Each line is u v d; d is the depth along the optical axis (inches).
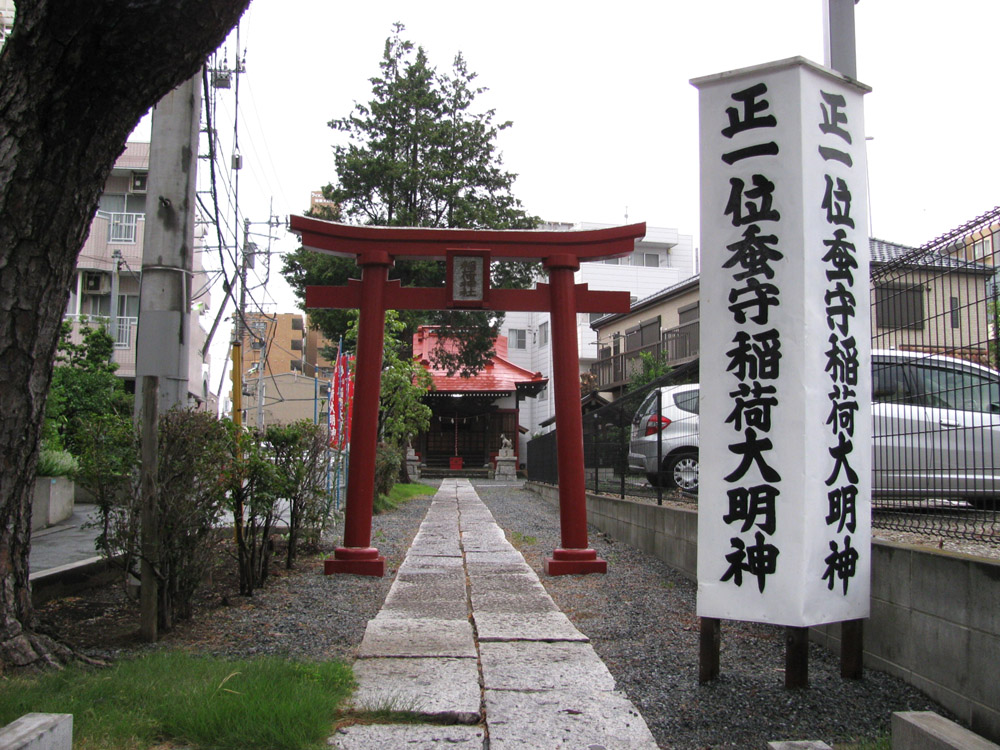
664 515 311.0
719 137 161.9
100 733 118.9
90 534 358.6
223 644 183.8
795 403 151.1
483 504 640.4
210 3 140.9
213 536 207.2
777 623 148.8
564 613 224.8
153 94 149.3
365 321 310.8
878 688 153.2
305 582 270.5
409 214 922.1
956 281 184.9
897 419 221.0
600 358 1298.0
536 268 1047.6
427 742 126.2
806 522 148.8
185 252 242.5
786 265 153.9
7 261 141.7
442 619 213.2
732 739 130.1
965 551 191.0
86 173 147.2
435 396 1306.6
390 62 960.3
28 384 147.8
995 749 98.0
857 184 162.6
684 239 1540.4
